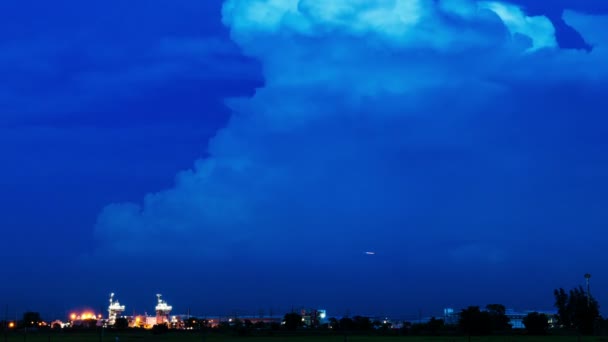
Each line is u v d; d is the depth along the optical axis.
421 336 135.25
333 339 122.94
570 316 164.38
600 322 150.50
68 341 120.69
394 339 121.06
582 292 166.62
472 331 144.50
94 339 130.25
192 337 137.12
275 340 120.12
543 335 139.75
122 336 147.00
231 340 121.62
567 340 111.00
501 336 133.25
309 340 119.38
